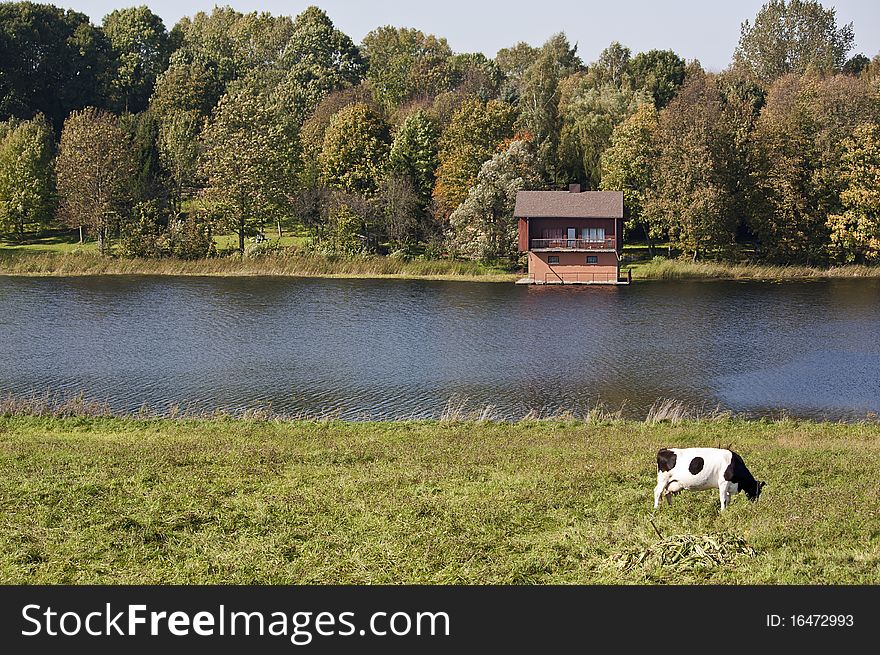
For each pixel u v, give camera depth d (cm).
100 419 4303
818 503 2533
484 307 9050
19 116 17350
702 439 3731
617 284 11006
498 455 3297
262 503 2620
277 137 13100
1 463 3150
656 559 2167
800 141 12125
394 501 2633
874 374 5872
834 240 11688
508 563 2175
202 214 12662
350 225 12338
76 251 12569
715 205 11688
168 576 2144
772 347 6831
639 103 13688
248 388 5444
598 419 4591
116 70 19562
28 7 18662
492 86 19138
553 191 11850
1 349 6656
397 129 14450
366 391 5384
